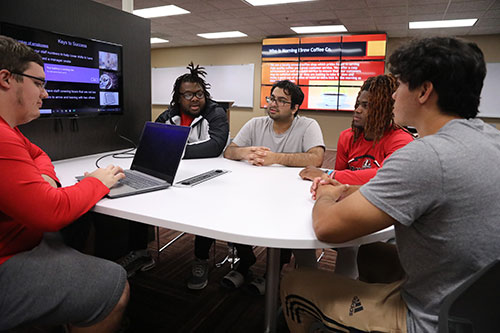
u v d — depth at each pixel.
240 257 1.81
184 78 2.05
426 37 0.77
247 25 6.70
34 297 0.87
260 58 8.45
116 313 0.98
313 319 0.94
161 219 0.92
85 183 1.02
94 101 1.86
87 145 1.95
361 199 0.73
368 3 5.01
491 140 0.70
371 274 1.16
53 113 1.65
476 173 0.65
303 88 7.51
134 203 1.04
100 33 1.93
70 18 1.75
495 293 0.59
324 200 0.93
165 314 1.57
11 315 0.88
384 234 0.88
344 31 6.97
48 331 1.34
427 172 0.66
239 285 1.80
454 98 0.72
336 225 0.76
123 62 2.12
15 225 0.93
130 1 2.26
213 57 9.02
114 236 2.10
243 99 8.79
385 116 1.54
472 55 0.70
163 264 2.07
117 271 0.98
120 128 2.16
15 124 0.98
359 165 1.67
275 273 1.08
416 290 0.75
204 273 1.79
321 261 2.17
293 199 1.13
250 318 1.56
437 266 0.70
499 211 0.65
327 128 7.60
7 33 1.42
